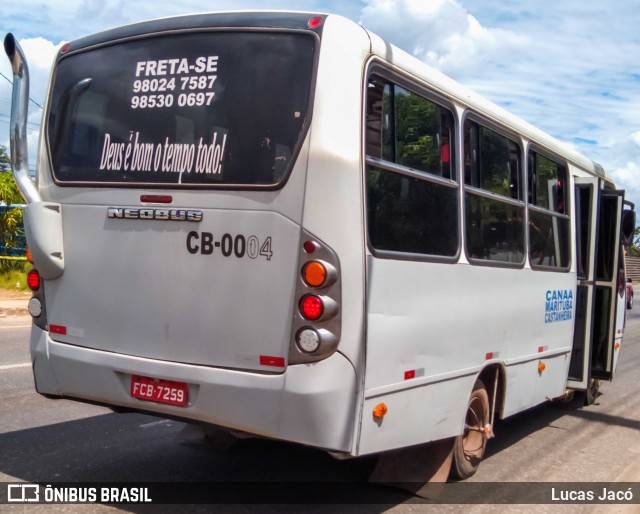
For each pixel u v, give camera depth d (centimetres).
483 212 564
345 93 413
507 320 602
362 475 573
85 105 487
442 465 540
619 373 1204
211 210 428
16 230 2027
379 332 429
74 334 476
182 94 450
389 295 437
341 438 407
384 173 439
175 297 438
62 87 500
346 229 406
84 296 471
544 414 859
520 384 639
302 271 404
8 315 1520
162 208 443
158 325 443
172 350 439
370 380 421
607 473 641
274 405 406
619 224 812
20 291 1897
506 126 607
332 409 402
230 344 421
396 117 457
